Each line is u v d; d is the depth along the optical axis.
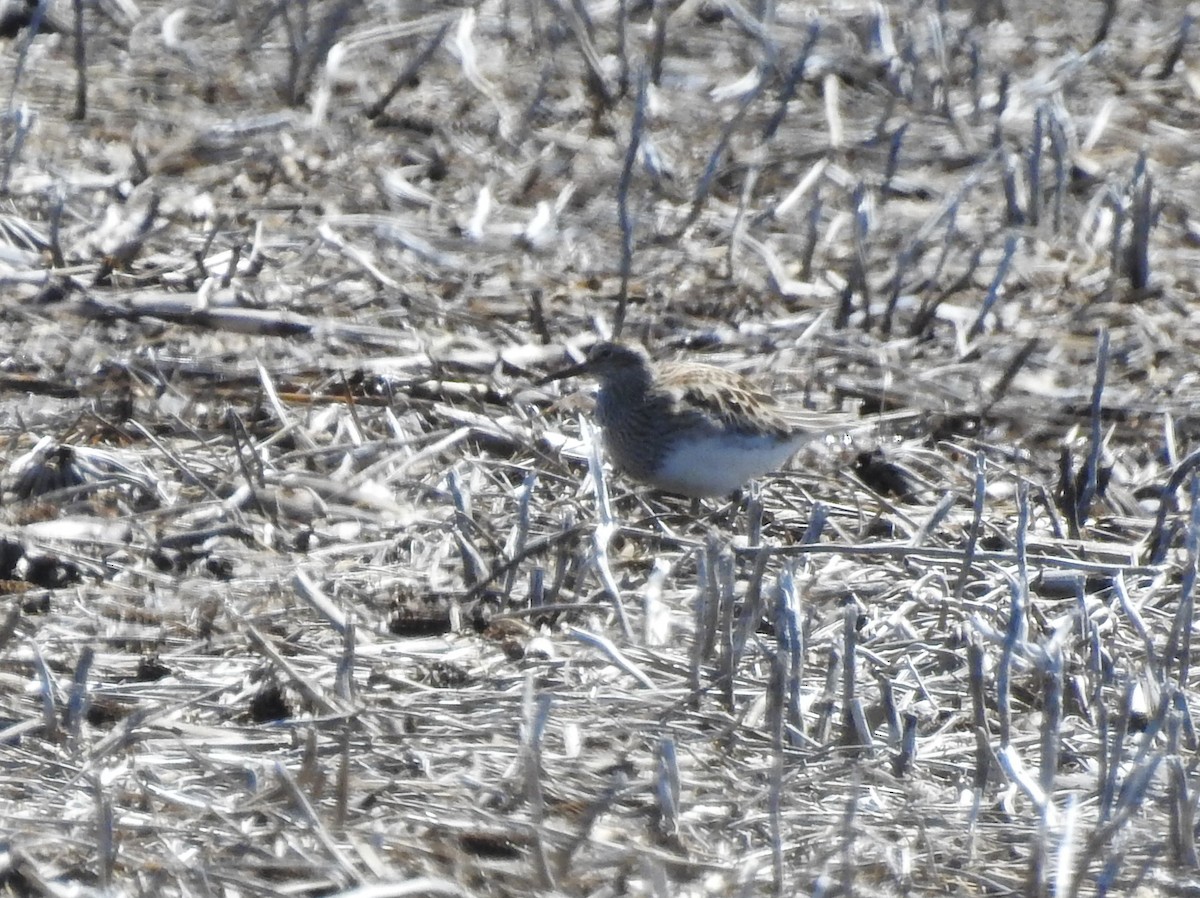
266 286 14.91
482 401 13.55
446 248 15.88
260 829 8.20
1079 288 15.83
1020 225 16.83
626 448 12.52
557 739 9.16
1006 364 14.52
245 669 9.80
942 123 18.72
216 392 13.30
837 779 8.92
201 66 18.88
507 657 10.17
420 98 18.50
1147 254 15.80
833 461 13.27
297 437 12.62
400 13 20.05
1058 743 9.02
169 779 8.62
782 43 19.89
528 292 15.21
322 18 19.47
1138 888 8.04
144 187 16.47
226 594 10.62
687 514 12.54
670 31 20.23
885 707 9.38
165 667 9.79
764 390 13.23
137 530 11.28
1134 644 10.51
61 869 7.84
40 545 10.91
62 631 10.15
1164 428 13.68
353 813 8.31
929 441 13.59
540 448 12.82
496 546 11.26
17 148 16.09
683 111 18.59
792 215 16.88
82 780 8.52
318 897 7.71
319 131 17.67
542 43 19.53
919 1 20.88
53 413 12.73
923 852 8.29
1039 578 11.26
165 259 15.27
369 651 10.06
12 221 15.27
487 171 17.31
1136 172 15.82
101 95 18.14
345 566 11.09
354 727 9.20
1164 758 8.54
